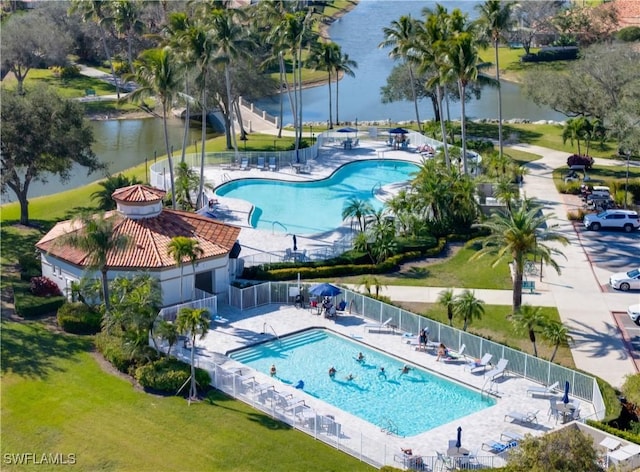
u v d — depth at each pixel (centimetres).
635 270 6788
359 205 7725
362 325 6203
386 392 5375
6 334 5947
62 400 5156
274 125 12438
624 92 9531
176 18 8756
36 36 13912
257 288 6488
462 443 4728
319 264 7106
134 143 11750
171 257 6341
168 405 5122
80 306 6147
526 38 17025
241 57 9794
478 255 6212
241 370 5503
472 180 8175
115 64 15838
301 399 5166
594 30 17350
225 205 8606
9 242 7631
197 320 5172
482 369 5575
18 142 7675
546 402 5191
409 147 10988
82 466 4522
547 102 10675
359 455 4622
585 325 6159
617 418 4844
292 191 9288
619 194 8631
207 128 12525
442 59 8462
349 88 16038
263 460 4562
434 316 6272
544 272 7075
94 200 8806
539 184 9338
